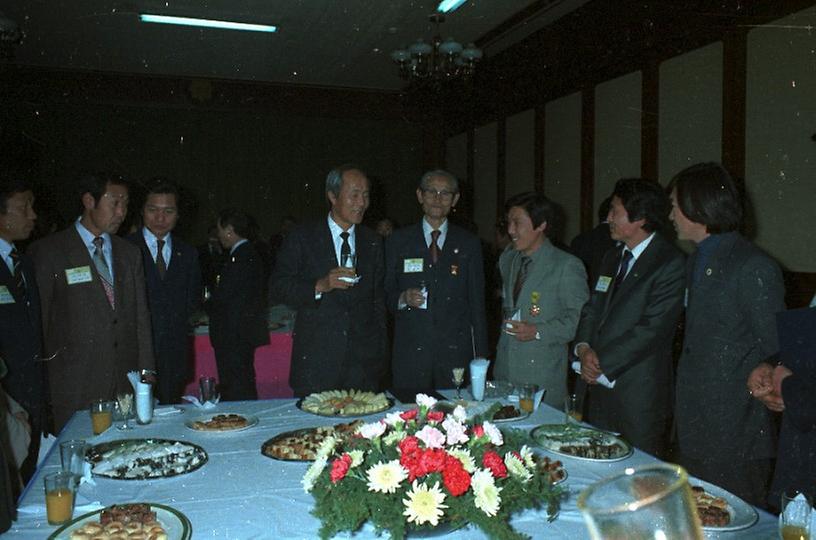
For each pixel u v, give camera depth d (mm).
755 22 4562
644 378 2420
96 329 2770
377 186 10523
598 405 2578
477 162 9320
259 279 4309
